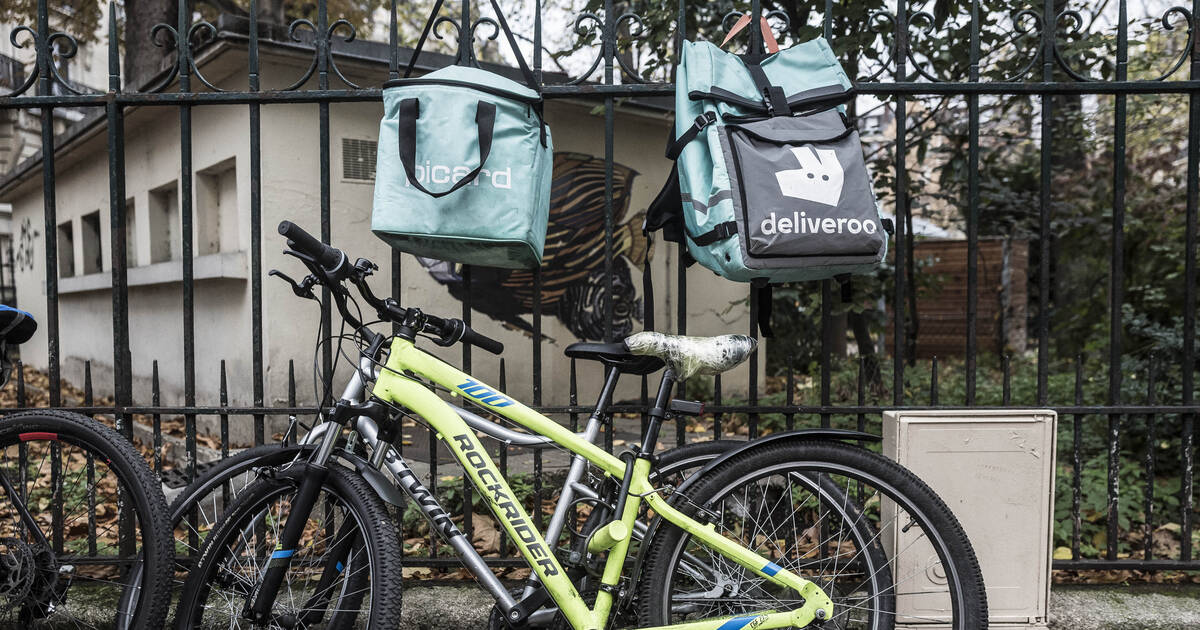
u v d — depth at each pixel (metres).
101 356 7.54
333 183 4.99
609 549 2.08
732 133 2.18
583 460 2.14
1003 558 2.39
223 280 5.28
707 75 2.26
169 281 5.59
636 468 2.07
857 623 2.32
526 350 5.69
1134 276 5.91
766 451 2.12
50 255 2.66
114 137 2.60
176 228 6.27
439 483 3.19
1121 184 2.56
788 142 2.18
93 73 13.59
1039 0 3.67
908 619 2.34
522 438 2.09
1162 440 4.09
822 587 2.23
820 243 2.09
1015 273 11.23
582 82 2.51
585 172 5.79
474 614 2.50
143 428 5.53
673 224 2.47
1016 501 2.40
